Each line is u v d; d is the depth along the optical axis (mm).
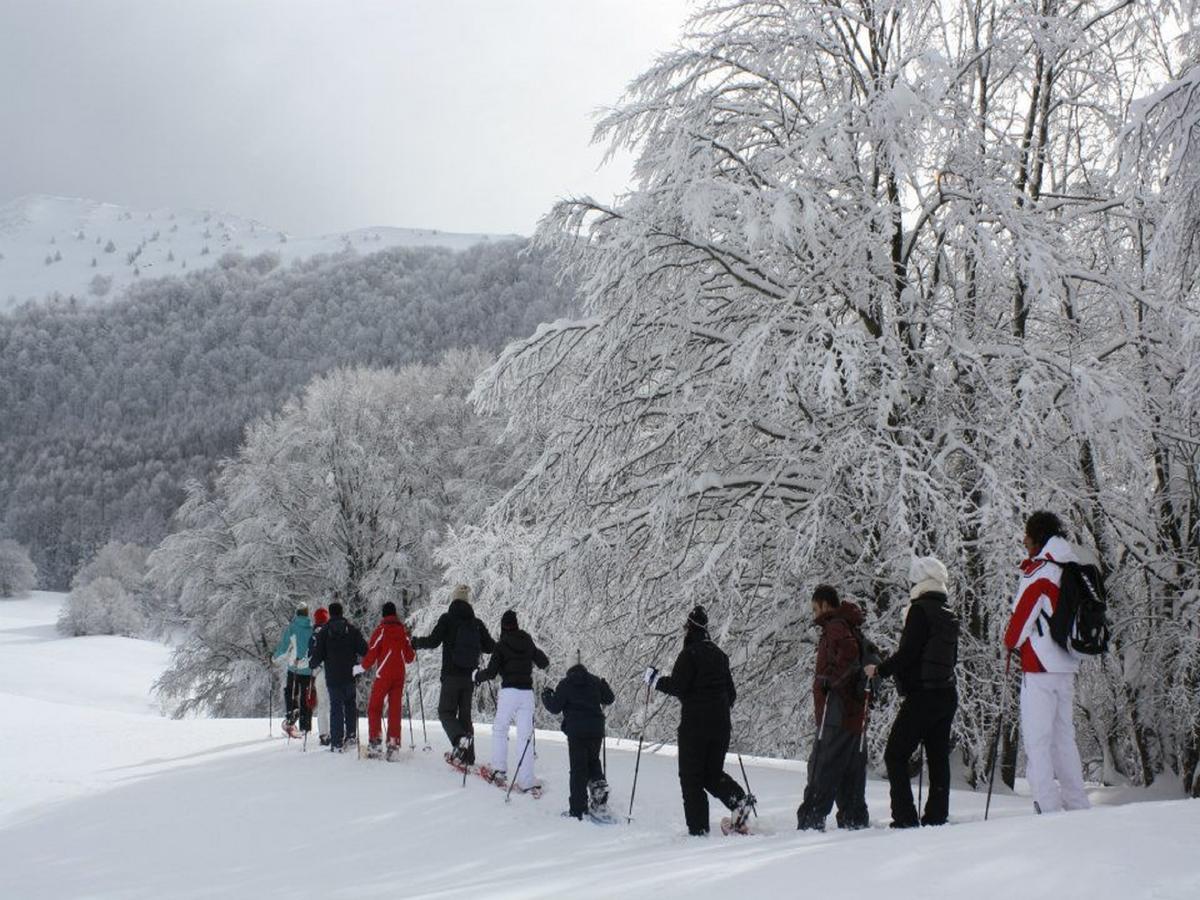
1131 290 13320
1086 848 4578
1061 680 6449
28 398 186750
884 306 13234
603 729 8875
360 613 37812
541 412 15344
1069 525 12789
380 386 44219
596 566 14438
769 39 13945
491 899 5277
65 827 8695
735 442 14023
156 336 198500
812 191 13297
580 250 14766
